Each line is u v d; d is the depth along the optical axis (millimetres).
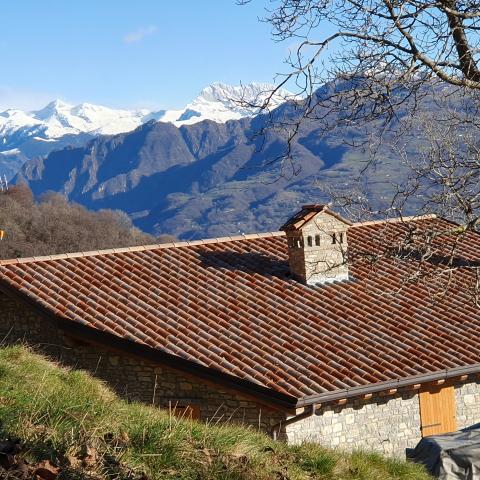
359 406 15781
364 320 18078
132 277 19078
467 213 10562
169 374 16000
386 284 19828
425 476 9688
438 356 16750
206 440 7371
